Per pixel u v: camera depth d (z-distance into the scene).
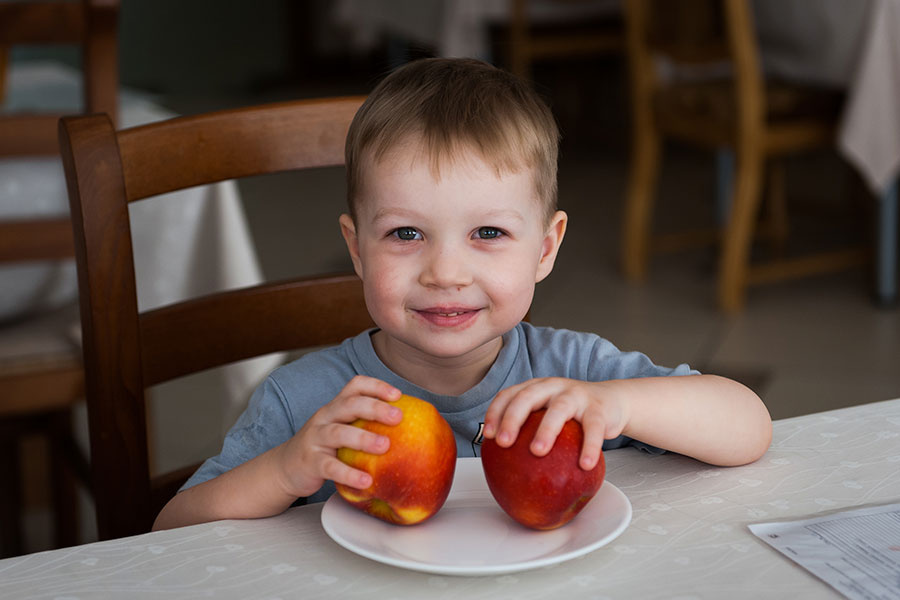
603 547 0.61
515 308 0.77
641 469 0.74
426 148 0.74
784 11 2.80
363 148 0.77
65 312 1.67
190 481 0.84
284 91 6.67
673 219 3.74
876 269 2.83
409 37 4.07
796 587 0.56
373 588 0.58
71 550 0.63
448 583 0.58
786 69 2.88
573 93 5.34
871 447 0.76
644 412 0.71
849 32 2.60
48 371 1.50
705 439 0.73
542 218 0.80
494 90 0.79
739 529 0.63
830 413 0.83
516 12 3.89
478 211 0.75
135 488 0.96
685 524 0.64
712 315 2.80
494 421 0.64
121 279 0.92
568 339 0.93
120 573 0.60
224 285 1.79
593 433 0.62
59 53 5.33
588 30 4.20
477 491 0.68
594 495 0.62
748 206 2.74
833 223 3.51
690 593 0.56
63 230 1.59
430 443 0.62
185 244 1.76
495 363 0.89
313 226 3.86
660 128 2.99
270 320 1.04
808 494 0.68
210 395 2.47
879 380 2.34
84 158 0.90
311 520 0.67
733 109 2.70
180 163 0.96
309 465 0.65
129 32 6.47
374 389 0.65
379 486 0.61
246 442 0.88
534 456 0.61
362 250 0.80
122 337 0.93
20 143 1.55
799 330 2.67
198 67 6.70
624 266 3.17
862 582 0.56
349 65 7.09
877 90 2.52
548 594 0.56
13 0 1.65
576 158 4.70
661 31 2.94
